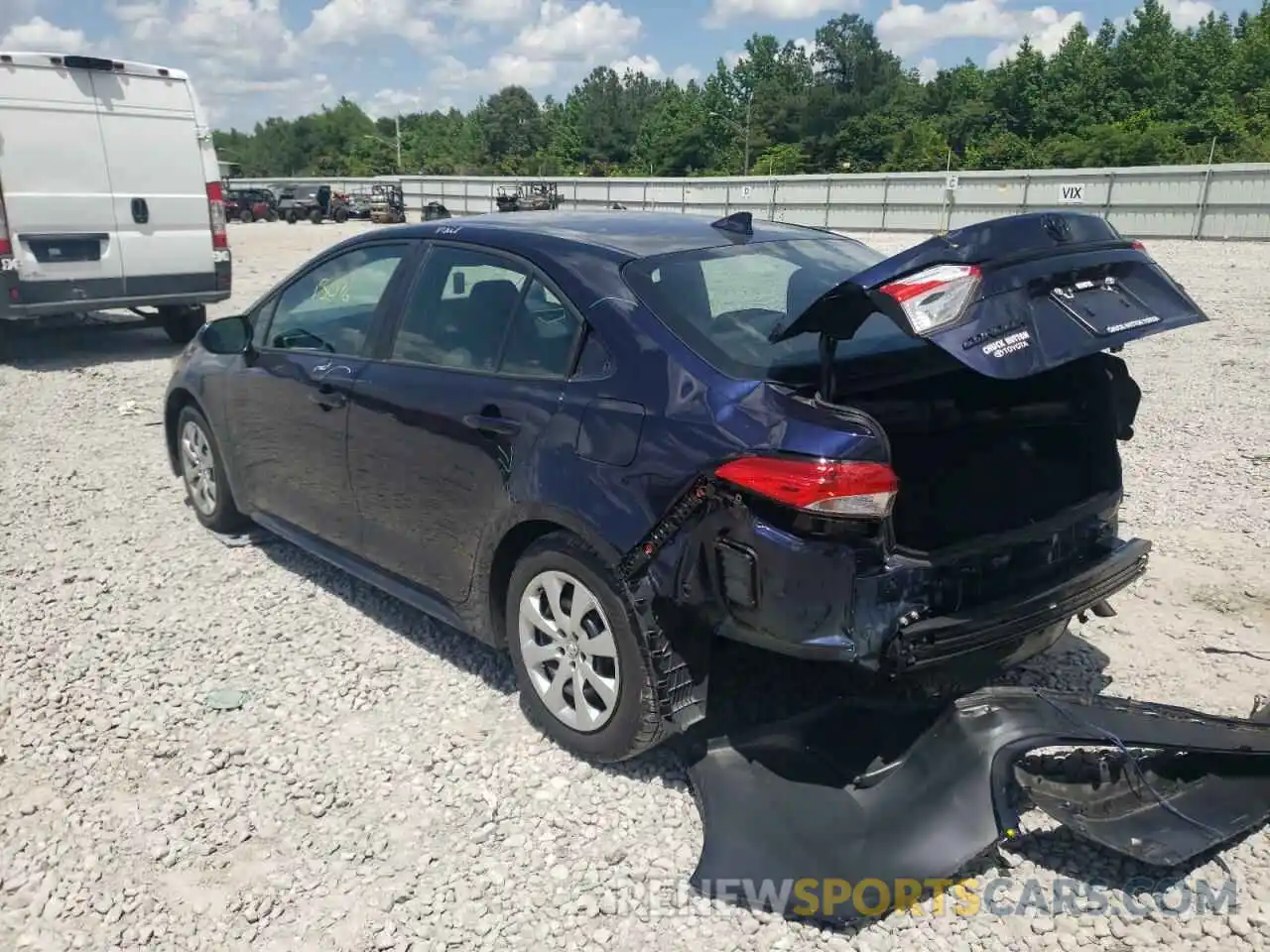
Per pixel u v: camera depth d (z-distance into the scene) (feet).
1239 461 22.57
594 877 10.11
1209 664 13.89
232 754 12.25
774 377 10.25
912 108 330.75
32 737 12.68
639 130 385.29
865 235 129.70
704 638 10.75
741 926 9.44
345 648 14.76
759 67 373.81
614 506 10.68
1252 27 314.14
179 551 18.39
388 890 10.03
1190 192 107.96
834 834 10.09
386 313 14.25
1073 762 10.96
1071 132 293.23
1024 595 10.59
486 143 432.25
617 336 11.17
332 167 469.98
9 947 9.45
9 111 32.89
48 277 34.24
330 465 14.93
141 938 9.52
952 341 8.74
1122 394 12.10
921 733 10.69
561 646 11.77
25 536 19.19
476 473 12.30
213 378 17.63
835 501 9.29
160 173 36.52
